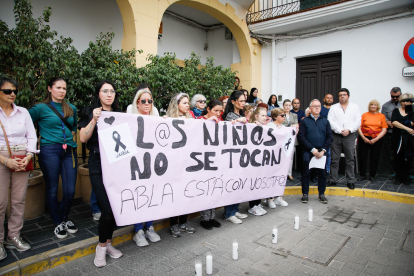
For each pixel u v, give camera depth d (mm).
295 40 9484
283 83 9805
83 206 4590
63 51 4301
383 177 6621
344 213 4531
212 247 3340
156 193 3146
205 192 3613
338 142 5746
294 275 2705
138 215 2998
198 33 10656
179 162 3340
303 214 4496
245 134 4016
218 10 8461
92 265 2922
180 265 2922
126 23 6324
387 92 7852
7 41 3885
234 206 4230
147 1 6398
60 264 2943
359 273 2734
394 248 3266
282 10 9477
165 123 3219
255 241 3490
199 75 6484
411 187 5672
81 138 2812
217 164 3725
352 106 5621
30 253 2938
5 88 2762
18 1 4211
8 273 2594
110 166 2814
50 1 6086
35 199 4074
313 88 9391
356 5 7535
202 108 4520
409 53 7340
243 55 9922
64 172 3434
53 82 3318
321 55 9172
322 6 8016
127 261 3008
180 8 9156
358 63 8281
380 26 7875
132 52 5324
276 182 4473
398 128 5793
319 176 5137
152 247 3354
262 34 9766
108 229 2869
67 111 3418
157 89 5277
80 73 4352
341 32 8547
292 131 4574
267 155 4301
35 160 4770
